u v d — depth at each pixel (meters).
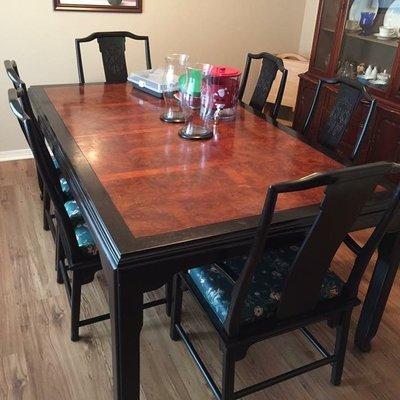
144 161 1.53
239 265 1.44
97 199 1.26
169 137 1.77
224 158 1.60
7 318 1.81
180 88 1.87
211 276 1.40
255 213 1.23
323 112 3.17
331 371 1.65
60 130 1.78
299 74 3.44
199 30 3.56
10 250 2.25
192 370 1.64
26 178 3.03
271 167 1.54
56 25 3.08
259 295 1.33
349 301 1.41
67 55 3.20
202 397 1.54
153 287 1.12
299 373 1.46
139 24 3.34
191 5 3.44
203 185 1.38
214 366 1.66
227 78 1.92
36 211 2.62
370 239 1.29
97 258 1.56
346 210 1.08
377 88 2.80
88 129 1.81
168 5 3.37
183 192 1.33
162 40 3.47
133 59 3.43
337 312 1.40
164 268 1.11
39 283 2.03
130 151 1.61
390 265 1.54
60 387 1.54
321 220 1.07
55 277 2.07
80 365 1.62
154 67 3.53
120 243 1.06
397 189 1.16
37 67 3.15
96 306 1.92
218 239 1.12
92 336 1.75
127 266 1.04
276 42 3.94
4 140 3.25
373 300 1.63
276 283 1.37
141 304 1.13
